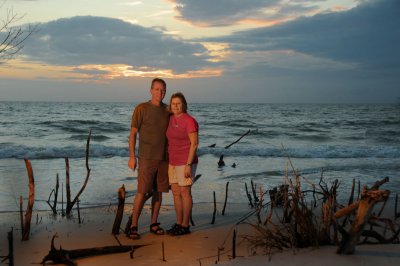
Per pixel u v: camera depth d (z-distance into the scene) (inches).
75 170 511.5
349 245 140.3
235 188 394.3
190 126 191.8
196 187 399.2
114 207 293.4
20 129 1250.0
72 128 1270.9
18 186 393.1
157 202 206.1
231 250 172.7
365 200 136.6
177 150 197.3
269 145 971.3
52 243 163.3
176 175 199.9
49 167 536.7
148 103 197.2
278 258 140.5
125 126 1354.6
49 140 976.9
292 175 481.7
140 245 183.8
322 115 2652.6
